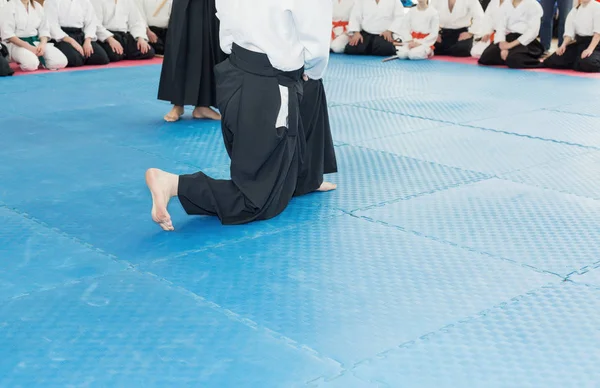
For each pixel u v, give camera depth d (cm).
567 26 1048
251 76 382
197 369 254
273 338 275
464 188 464
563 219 409
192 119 663
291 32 379
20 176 474
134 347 267
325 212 416
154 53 1135
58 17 998
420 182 476
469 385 246
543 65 1087
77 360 258
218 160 525
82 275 328
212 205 389
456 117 690
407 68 1064
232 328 282
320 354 264
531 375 253
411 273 335
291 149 401
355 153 551
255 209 395
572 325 288
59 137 581
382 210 421
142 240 371
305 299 307
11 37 948
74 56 998
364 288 319
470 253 359
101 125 628
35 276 326
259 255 354
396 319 291
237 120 386
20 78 887
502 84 908
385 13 1216
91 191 447
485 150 564
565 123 667
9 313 291
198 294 311
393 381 248
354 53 1250
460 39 1219
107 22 1080
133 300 304
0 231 379
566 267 344
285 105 386
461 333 281
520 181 480
